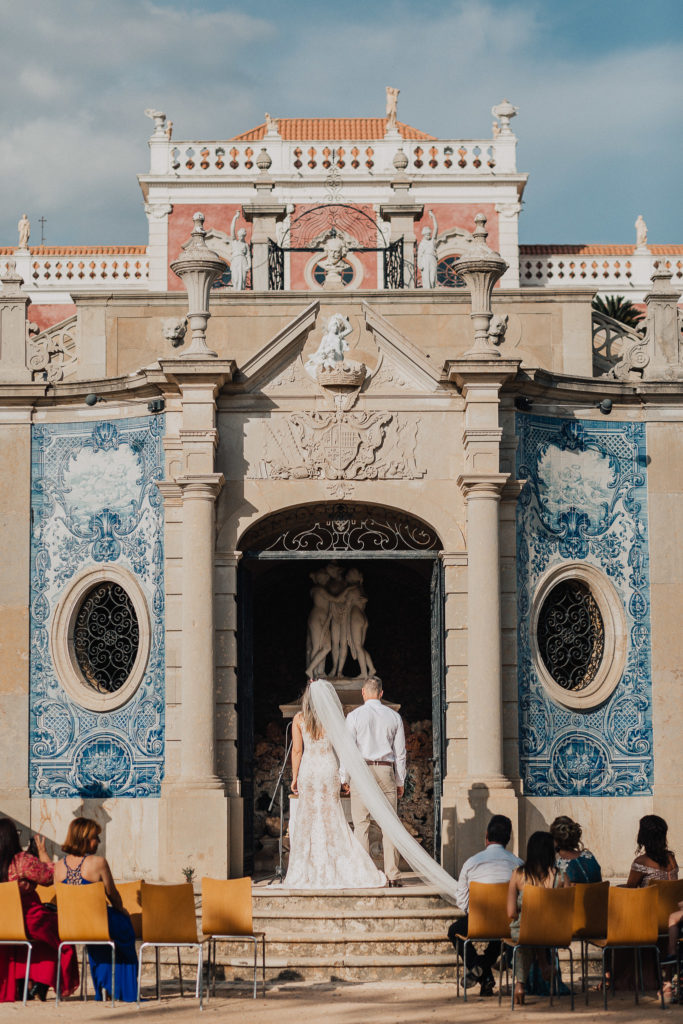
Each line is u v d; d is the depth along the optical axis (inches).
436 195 1750.7
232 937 631.2
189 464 804.0
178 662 812.0
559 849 643.5
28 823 832.3
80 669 850.1
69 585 848.9
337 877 724.7
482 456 805.2
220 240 1732.3
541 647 840.3
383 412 828.0
